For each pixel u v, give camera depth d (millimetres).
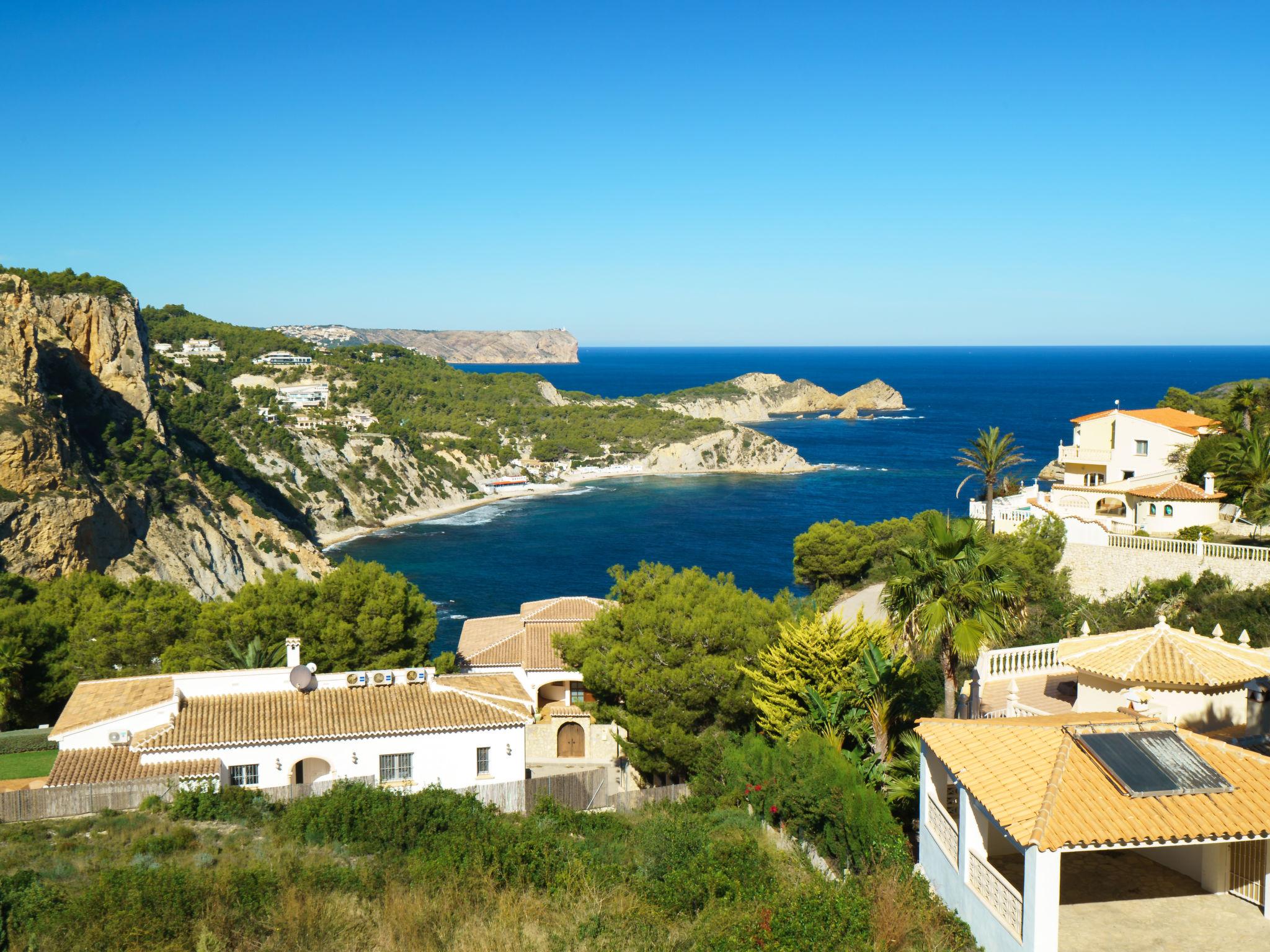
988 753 19156
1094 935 16703
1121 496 59188
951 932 18297
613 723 48375
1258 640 37656
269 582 50188
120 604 58531
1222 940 16484
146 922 19797
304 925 20406
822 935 18141
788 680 33188
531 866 23969
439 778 35656
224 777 33375
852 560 72062
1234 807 16641
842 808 24922
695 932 19938
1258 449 51719
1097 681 27750
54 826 27984
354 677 38531
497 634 57750
